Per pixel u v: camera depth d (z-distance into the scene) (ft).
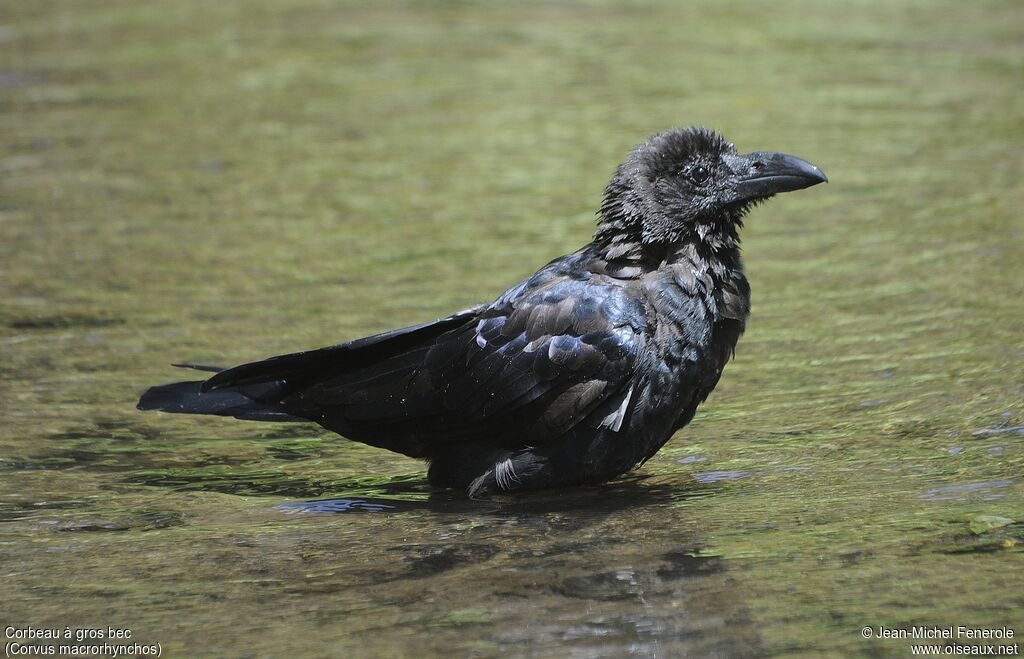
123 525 32.19
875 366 41.88
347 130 74.18
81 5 110.32
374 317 47.34
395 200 62.39
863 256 53.36
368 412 35.70
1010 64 85.61
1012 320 45.01
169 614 26.86
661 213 34.96
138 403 37.58
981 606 25.66
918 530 29.50
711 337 34.32
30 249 55.88
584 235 56.65
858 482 33.01
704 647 24.56
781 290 50.03
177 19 104.53
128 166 67.72
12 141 71.97
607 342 33.37
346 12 106.52
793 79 83.05
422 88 82.69
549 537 30.66
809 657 24.03
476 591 27.48
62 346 45.29
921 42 93.61
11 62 90.27
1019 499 31.07
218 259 54.65
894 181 63.16
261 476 36.06
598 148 69.31
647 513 32.01
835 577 27.27
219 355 43.98
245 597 27.63
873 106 76.28
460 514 32.86
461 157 68.90
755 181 34.88
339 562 29.48
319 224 59.11
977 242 54.03
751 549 29.07
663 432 34.22
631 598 26.73
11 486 34.76
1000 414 37.11
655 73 85.56
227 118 76.54
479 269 52.54
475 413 34.60
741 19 102.94
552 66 87.92
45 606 27.37
